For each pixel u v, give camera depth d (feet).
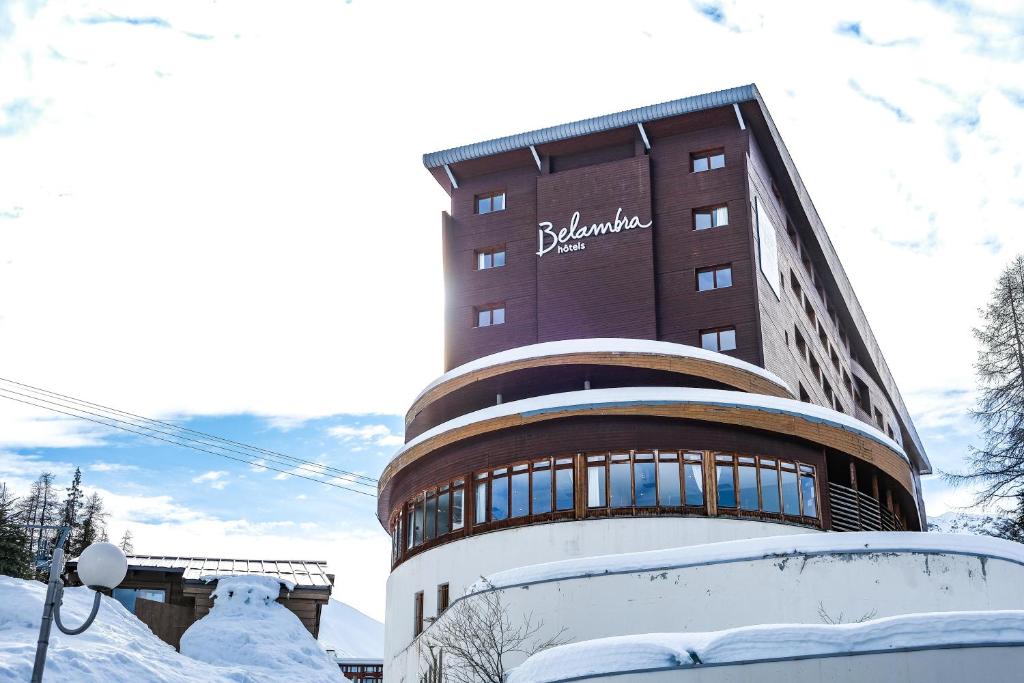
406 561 125.59
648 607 82.58
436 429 122.21
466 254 164.55
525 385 130.52
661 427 112.27
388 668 127.24
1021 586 86.17
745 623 81.00
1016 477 171.53
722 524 108.78
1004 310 188.75
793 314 166.61
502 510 114.52
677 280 150.71
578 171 160.45
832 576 81.51
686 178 154.71
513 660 84.28
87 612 114.42
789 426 113.09
